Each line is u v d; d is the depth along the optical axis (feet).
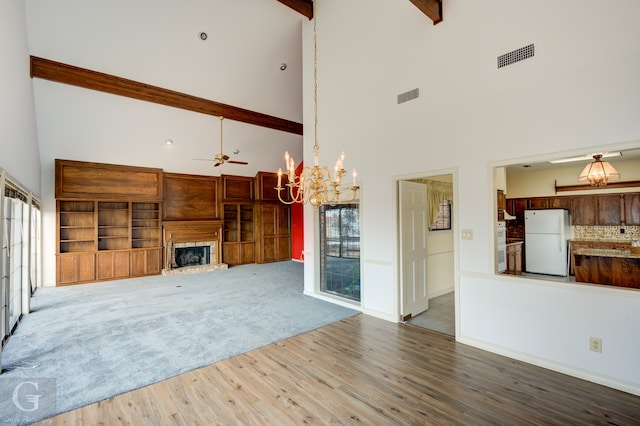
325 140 16.65
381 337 11.85
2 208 10.02
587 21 8.45
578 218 20.39
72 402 7.80
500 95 10.12
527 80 9.53
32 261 20.04
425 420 6.99
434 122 11.91
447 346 10.98
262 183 31.78
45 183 21.04
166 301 17.30
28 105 15.30
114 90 17.58
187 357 10.30
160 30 16.28
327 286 18.17
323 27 16.72
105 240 23.76
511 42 9.86
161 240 25.70
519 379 8.67
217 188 29.22
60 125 19.40
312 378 8.90
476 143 10.73
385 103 13.66
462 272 11.18
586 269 13.08
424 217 15.12
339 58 15.81
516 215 23.02
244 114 23.27
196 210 27.84
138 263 24.45
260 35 18.53
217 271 27.04
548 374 8.91
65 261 21.52
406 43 12.79
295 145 30.27
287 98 24.03
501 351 10.21
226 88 21.06
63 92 17.76
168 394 8.16
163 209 25.93
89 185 22.22
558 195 21.22
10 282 12.51
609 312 8.21
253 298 17.89
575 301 8.73
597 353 8.39
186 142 24.47
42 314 15.06
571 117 8.73
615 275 12.34
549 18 9.09
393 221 13.51
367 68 14.40
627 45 7.86
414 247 14.34
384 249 13.94
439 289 17.89
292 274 25.67
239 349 10.89
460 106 11.12
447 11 11.42
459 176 11.20
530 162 9.52
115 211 24.20
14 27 11.52
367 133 14.48
